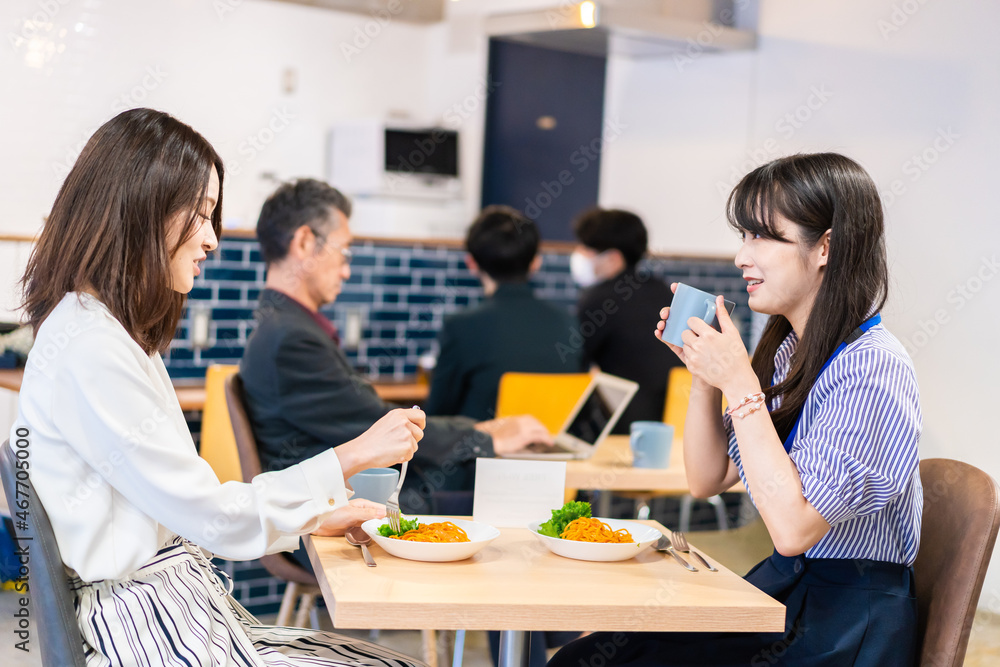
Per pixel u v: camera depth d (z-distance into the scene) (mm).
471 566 1327
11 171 4738
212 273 3406
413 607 1147
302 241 2117
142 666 1173
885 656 1319
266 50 5461
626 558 1395
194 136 1286
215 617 1271
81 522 1169
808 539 1269
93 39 4898
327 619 2990
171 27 5137
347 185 5512
